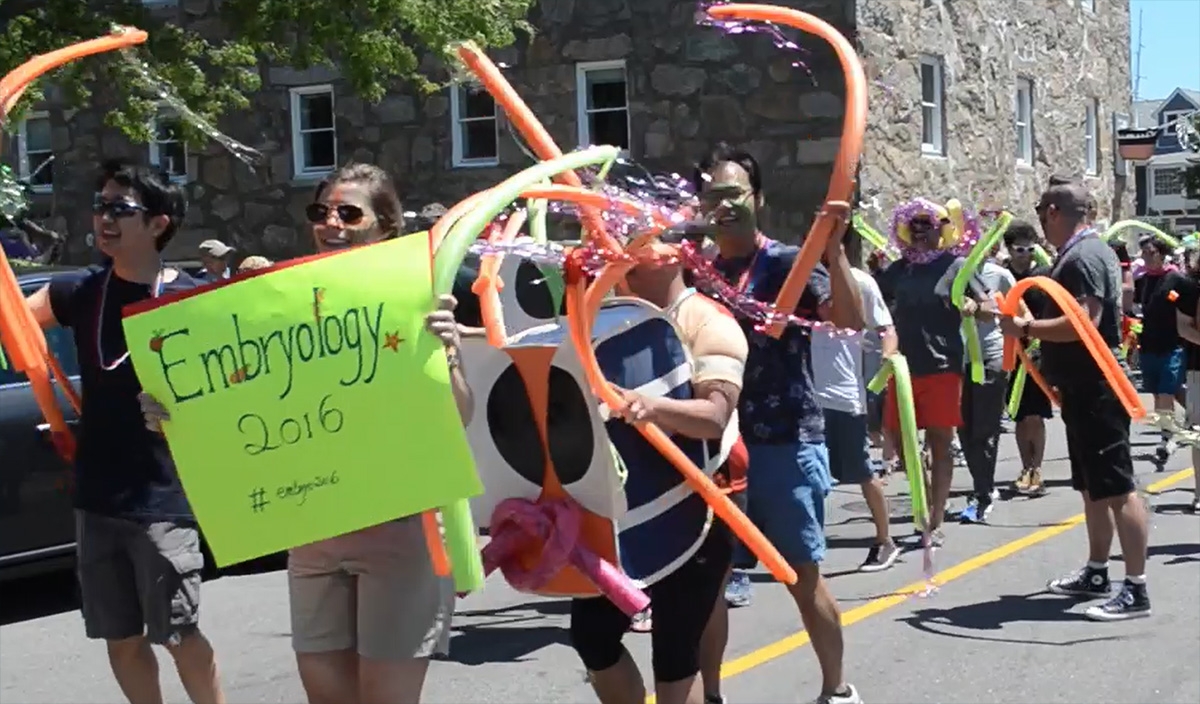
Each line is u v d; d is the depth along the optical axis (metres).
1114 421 6.59
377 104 17.34
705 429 3.65
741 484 4.07
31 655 6.80
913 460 6.38
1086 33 22.06
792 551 4.81
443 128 17.14
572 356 3.58
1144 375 11.59
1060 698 5.51
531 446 3.75
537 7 16.58
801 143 15.66
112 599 4.38
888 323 7.68
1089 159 22.67
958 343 8.40
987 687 5.67
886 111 16.23
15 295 4.08
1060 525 9.28
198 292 3.30
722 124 15.97
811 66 15.58
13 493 7.13
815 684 5.76
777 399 4.79
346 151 17.55
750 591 7.50
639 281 3.90
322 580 3.61
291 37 13.33
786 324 4.41
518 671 6.10
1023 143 20.33
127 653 4.45
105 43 3.81
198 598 4.38
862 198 15.73
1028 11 20.11
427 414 3.25
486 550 3.70
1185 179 23.78
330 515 3.27
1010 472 12.01
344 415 3.26
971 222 8.52
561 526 3.63
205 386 3.29
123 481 4.28
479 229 3.31
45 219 18.12
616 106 16.55
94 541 4.35
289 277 3.28
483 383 3.77
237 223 18.02
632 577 3.75
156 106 11.26
